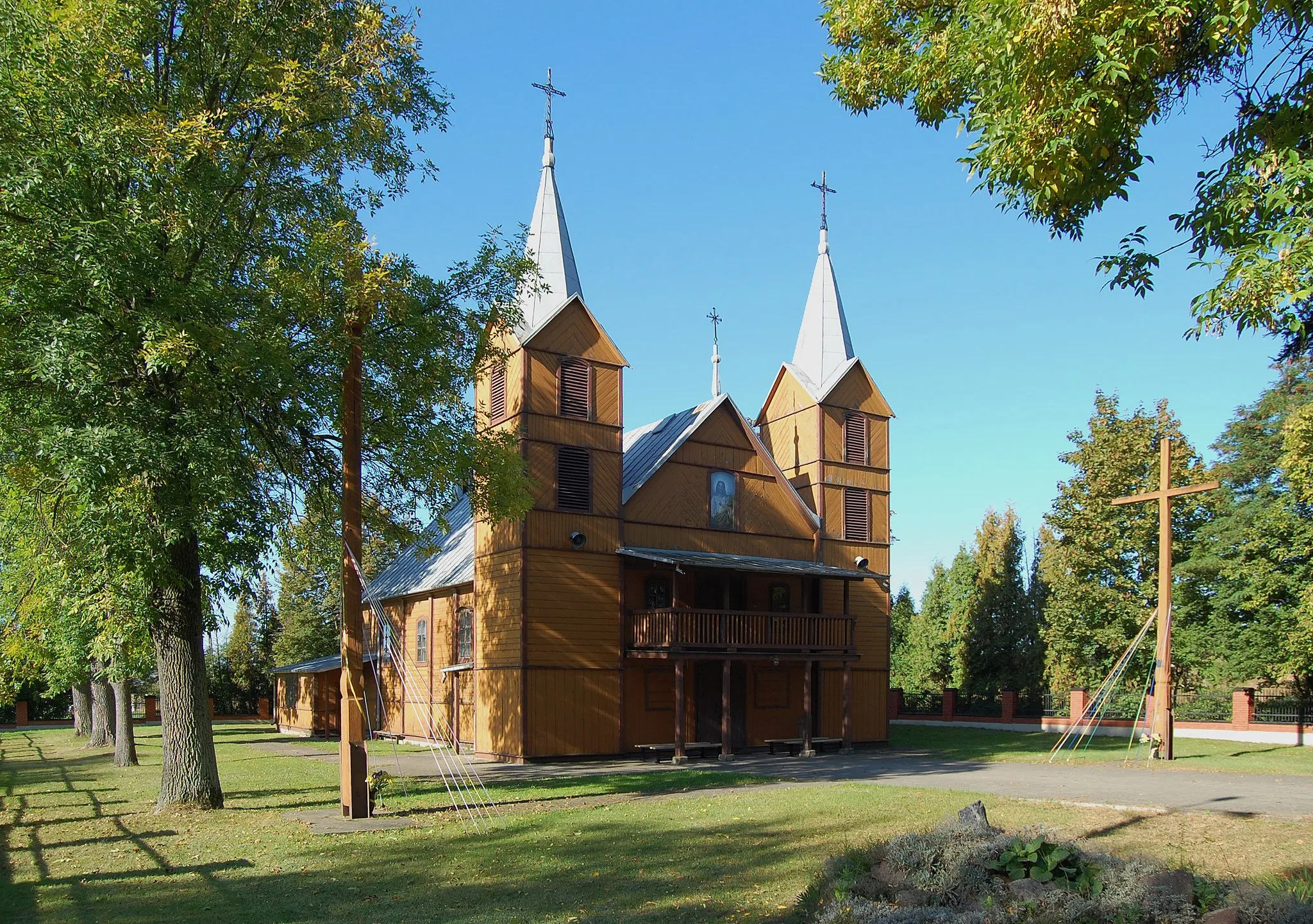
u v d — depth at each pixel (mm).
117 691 24531
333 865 10797
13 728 48375
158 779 20547
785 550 30734
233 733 39688
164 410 13156
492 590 26422
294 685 40000
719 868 10336
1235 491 35375
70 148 12352
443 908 8875
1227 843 11234
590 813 14352
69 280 12203
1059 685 37938
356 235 15242
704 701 28344
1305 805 14812
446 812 14625
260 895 9469
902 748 29594
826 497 31984
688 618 25734
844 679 28984
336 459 16922
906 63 9969
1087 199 8703
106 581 14594
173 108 14273
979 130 8633
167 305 12547
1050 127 7902
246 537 14883
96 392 12625
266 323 13672
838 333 33969
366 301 14203
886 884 7496
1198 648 34531
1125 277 8367
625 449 31969
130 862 11055
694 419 29781
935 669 51375
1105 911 6531
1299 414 28312
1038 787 17672
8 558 20781
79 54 12633
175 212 12977
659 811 14484
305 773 21203
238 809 15094
